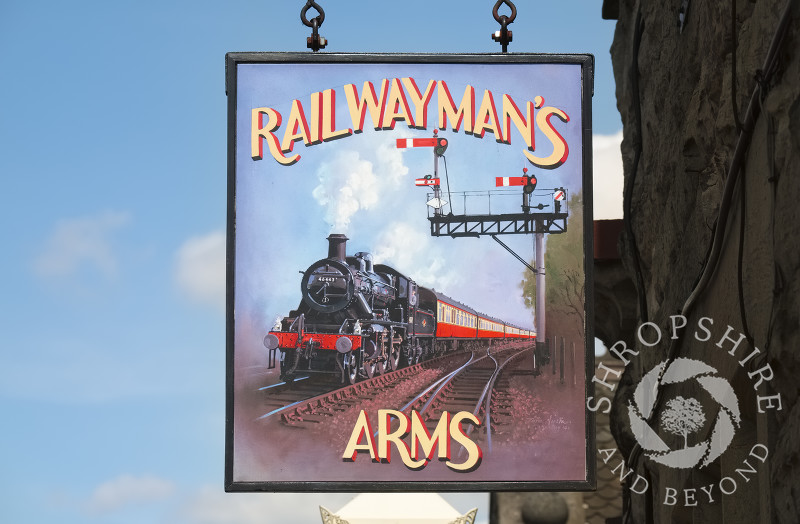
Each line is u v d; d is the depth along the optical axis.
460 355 5.84
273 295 5.80
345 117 5.92
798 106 3.64
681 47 6.04
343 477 5.71
